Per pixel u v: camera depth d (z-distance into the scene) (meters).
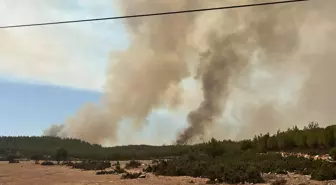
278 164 37.97
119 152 115.62
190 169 38.28
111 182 33.16
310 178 30.44
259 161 46.78
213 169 34.62
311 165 36.47
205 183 30.20
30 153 124.56
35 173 46.84
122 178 37.09
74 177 40.00
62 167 62.25
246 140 70.00
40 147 144.62
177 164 42.00
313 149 56.59
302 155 50.25
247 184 28.84
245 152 62.28
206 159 56.75
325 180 29.09
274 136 66.44
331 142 53.88
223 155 61.81
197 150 66.38
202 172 36.69
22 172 48.62
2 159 97.69
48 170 53.34
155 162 58.66
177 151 101.50
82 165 61.38
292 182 28.34
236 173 30.62
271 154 51.28
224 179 30.42
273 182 27.92
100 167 56.97
